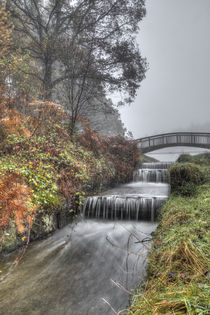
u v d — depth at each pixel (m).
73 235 4.14
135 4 9.27
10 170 3.39
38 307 2.01
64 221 4.46
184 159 11.04
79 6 8.62
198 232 2.23
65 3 8.56
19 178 3.28
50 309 1.98
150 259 2.18
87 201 5.31
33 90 7.02
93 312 1.91
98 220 5.11
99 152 8.36
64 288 2.31
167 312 1.16
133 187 8.48
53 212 4.05
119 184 9.03
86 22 8.03
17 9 9.13
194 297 1.19
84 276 2.56
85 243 3.70
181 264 1.75
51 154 5.02
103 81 9.59
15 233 3.06
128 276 2.43
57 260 3.01
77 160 6.02
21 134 4.80
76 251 3.34
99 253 3.25
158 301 1.32
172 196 4.31
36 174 3.99
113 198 5.11
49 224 3.90
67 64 7.39
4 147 4.38
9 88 5.63
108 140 10.12
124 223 4.80
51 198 4.04
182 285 1.44
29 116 5.48
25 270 2.70
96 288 2.29
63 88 9.09
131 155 10.42
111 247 3.45
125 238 3.87
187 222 2.65
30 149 4.65
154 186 8.73
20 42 9.13
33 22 9.33
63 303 2.06
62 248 3.46
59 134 6.53
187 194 4.20
